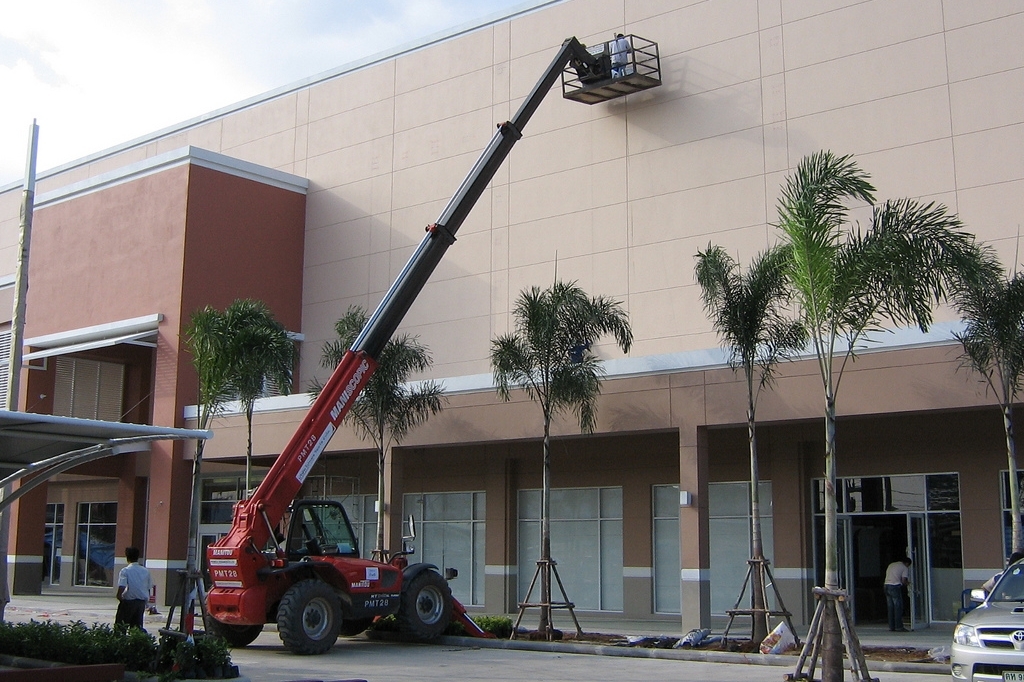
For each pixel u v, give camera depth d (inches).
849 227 984.3
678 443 1076.5
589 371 841.5
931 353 776.3
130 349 1366.9
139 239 1355.8
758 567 744.3
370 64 1424.7
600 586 1127.0
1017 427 869.8
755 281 753.0
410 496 1296.8
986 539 878.4
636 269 1127.0
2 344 1492.4
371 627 845.8
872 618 948.0
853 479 972.6
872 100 1001.5
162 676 532.1
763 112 1065.5
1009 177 918.4
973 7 959.6
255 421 1206.3
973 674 472.7
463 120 1312.7
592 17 1210.0
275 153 1508.4
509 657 729.6
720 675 625.9
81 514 1604.3
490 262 1247.5
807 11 1053.8
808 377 831.1
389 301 778.8
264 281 1386.6
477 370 1234.6
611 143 1169.4
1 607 706.2
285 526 786.8
